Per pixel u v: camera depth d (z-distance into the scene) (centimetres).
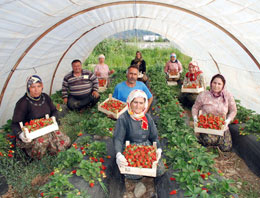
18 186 359
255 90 623
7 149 439
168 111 579
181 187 313
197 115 502
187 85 726
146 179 407
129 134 355
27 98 428
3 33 416
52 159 415
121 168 314
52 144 430
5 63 513
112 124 487
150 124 359
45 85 846
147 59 1752
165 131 497
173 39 1087
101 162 375
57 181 296
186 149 370
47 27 551
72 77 671
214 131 440
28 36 499
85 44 1068
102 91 852
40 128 410
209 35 699
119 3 579
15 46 489
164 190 335
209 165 342
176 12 616
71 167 353
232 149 490
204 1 433
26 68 649
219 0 410
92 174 324
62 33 710
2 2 332
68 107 688
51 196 285
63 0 417
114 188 362
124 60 1753
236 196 306
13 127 414
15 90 625
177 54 1834
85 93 685
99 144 393
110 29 1080
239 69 684
